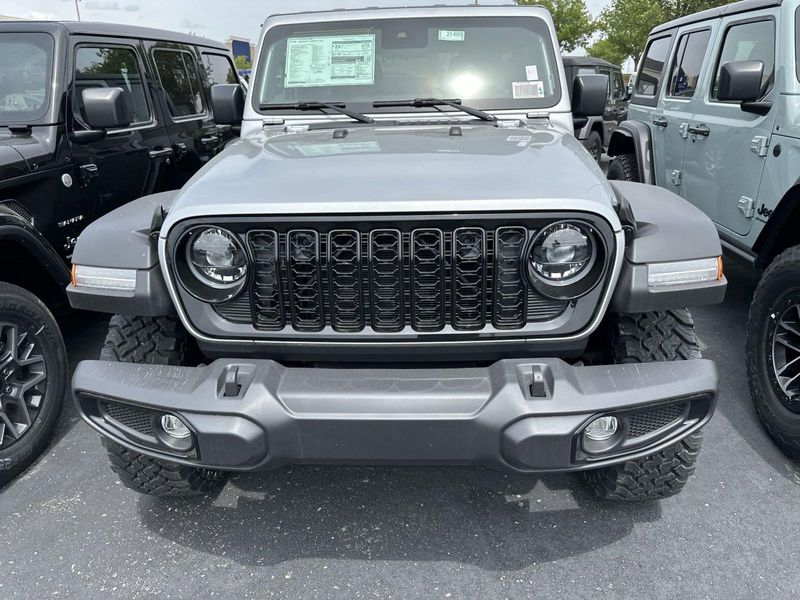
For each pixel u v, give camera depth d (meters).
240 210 1.93
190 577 2.33
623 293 2.05
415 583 2.28
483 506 2.68
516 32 3.17
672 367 2.00
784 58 3.50
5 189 3.21
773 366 2.95
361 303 2.01
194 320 2.11
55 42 3.71
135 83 4.45
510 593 2.23
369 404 1.91
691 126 4.64
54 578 2.34
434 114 3.06
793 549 2.40
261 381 1.95
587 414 1.89
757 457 2.98
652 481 2.37
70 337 4.41
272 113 3.17
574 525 2.55
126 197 4.20
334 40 3.20
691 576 2.28
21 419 2.97
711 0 19.06
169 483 2.50
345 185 2.02
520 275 1.98
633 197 2.40
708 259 2.08
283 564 2.39
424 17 3.18
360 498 2.75
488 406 1.89
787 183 3.36
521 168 2.14
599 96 3.15
